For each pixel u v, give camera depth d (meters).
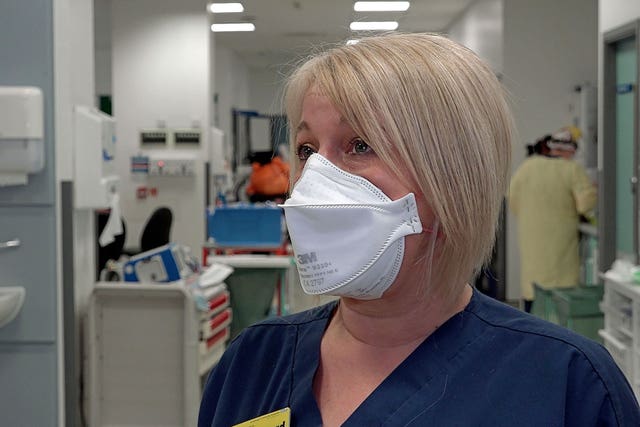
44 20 2.87
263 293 4.63
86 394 3.39
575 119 7.33
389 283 0.85
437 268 0.85
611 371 0.84
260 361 1.04
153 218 5.28
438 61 0.83
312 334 1.00
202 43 7.21
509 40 7.38
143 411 3.41
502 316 0.91
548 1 7.35
